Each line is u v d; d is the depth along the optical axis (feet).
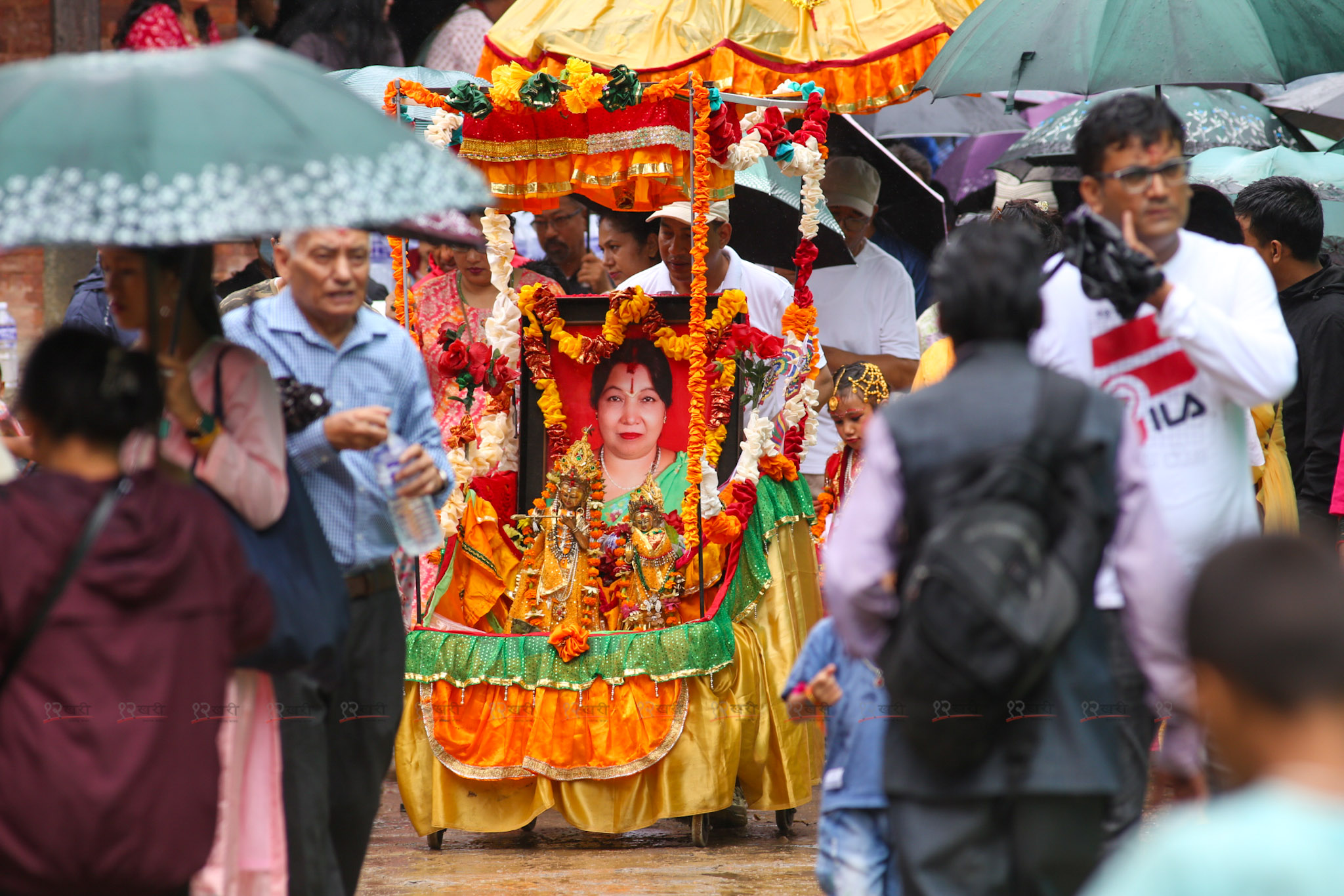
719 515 65.57
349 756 49.73
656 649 64.03
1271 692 21.24
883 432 35.99
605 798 63.98
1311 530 67.97
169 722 34.40
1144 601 35.94
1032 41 65.92
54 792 33.12
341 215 36.96
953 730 34.45
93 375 35.78
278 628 41.73
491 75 71.20
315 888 45.39
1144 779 40.11
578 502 66.74
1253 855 19.16
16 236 35.55
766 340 67.87
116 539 34.30
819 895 56.70
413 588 71.05
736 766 64.28
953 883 35.68
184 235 35.70
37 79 38.27
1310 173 83.41
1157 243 43.06
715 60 72.33
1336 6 65.77
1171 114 42.04
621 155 65.92
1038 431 34.73
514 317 69.51
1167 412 42.16
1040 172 97.96
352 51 110.22
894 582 37.17
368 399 50.42
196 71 38.34
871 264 92.12
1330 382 68.13
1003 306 36.27
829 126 96.48
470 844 66.90
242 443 42.88
